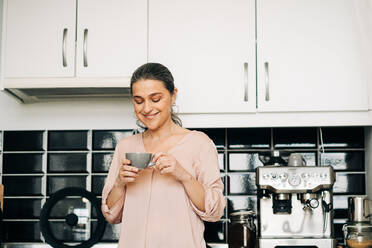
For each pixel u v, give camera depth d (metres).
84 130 2.22
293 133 2.20
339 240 2.13
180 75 1.91
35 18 1.93
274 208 1.79
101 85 1.90
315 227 1.79
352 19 1.91
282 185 1.76
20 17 1.93
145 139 1.47
